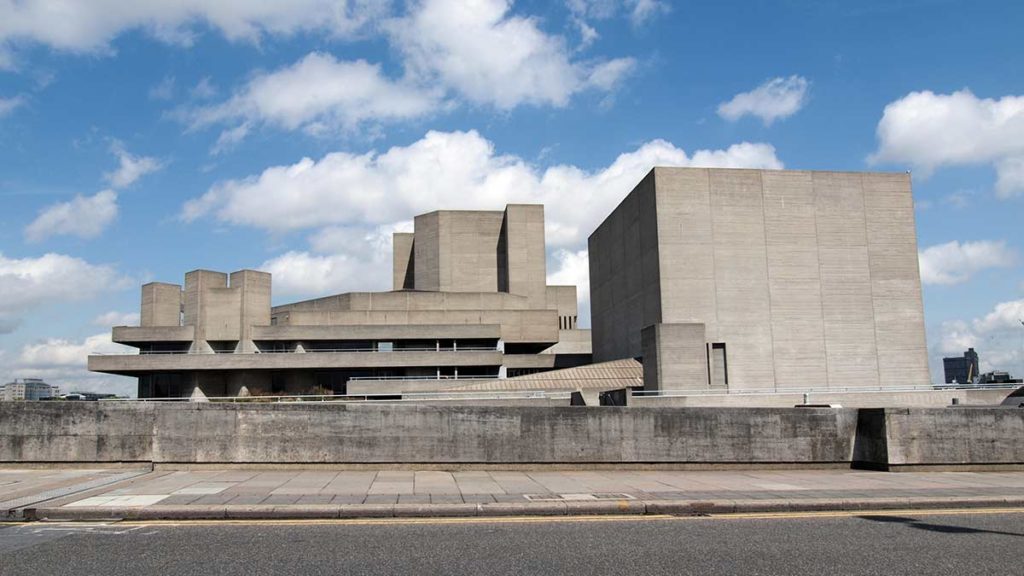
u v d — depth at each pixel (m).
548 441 17.19
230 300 85.94
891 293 61.84
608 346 75.38
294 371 84.00
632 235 67.31
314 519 11.29
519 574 8.05
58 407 16.64
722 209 61.19
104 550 9.12
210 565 8.38
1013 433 17.95
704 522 11.30
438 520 11.27
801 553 9.17
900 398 48.28
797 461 17.89
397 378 79.75
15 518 11.11
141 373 84.38
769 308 60.38
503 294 97.19
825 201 62.34
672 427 17.58
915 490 14.08
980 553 9.26
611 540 9.85
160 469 16.44
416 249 106.94
